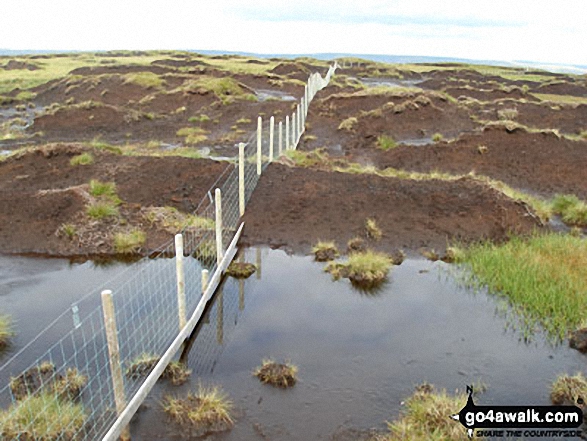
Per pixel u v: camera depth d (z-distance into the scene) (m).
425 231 12.80
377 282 10.46
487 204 13.70
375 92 29.86
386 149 21.70
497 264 10.78
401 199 14.05
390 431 6.13
